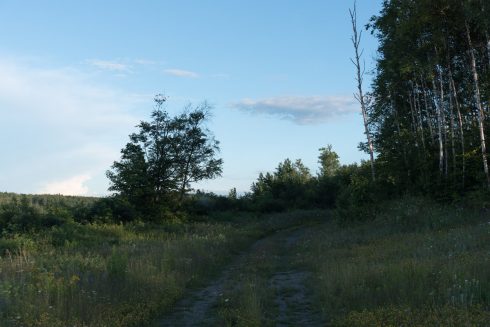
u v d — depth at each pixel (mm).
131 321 8766
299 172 80250
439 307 7727
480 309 7379
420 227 22750
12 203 31406
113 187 43000
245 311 9195
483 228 16984
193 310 10531
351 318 8055
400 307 8062
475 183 28453
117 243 24531
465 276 9125
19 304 8516
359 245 20031
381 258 14492
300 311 9930
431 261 11375
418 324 7027
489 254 11383
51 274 11195
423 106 39719
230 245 25219
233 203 63031
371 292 9500
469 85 32656
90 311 8641
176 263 15539
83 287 9984
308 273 15102
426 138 36188
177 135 45719
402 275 9930
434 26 28719
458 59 34000
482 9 24172
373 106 42094
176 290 12172
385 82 38062
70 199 55719
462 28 29312
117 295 10078
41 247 22031
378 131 43344
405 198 29703
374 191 31922
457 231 17578
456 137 32406
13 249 21094
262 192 72562
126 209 38062
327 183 69250
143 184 43031
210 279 15477
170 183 45094
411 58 30516
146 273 12586
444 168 32219
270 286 12664
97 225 31344
